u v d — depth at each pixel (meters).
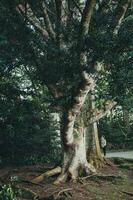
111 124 39.56
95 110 19.08
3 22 13.66
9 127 21.34
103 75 16.28
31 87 19.80
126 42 12.56
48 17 16.30
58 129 24.42
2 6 14.23
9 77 19.03
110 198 17.03
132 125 40.84
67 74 13.97
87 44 12.78
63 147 18.27
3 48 13.77
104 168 22.20
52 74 13.96
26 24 14.06
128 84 15.33
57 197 15.80
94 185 18.08
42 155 23.61
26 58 14.09
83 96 15.84
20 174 19.05
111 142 38.25
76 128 18.47
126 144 38.34
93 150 22.27
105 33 12.73
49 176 17.91
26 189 16.09
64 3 15.92
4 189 15.18
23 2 14.95
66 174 17.97
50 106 17.45
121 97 18.42
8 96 20.17
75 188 17.17
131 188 18.84
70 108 16.27
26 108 21.73
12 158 22.12
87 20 13.45
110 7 15.39
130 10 15.57
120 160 24.62
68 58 13.25
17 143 22.14
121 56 13.48
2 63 13.99
